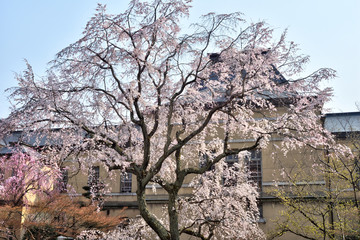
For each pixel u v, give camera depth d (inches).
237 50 579.8
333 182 842.2
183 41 585.6
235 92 601.9
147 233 691.4
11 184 801.6
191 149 746.8
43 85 605.6
